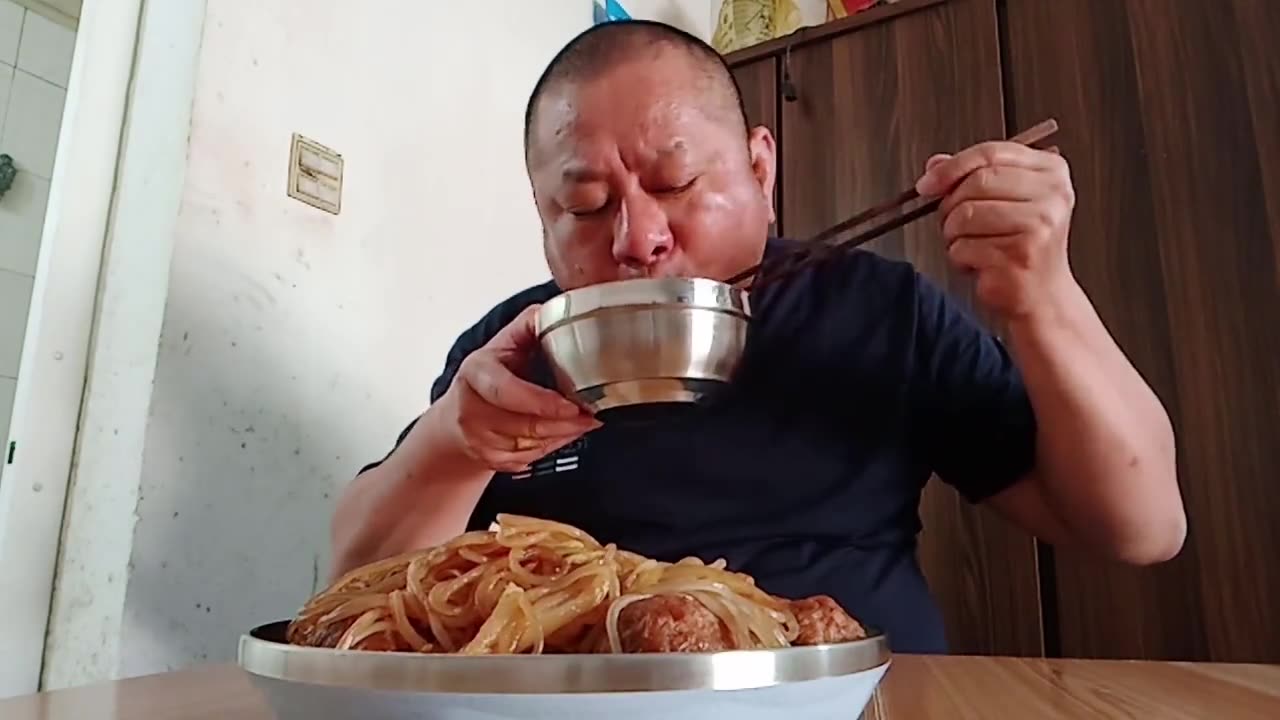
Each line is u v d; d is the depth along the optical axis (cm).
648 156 77
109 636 93
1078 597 137
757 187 85
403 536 83
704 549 93
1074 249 144
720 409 97
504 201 158
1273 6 137
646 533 96
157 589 97
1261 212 133
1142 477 82
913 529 99
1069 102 150
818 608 46
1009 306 74
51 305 97
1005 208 68
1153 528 86
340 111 126
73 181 100
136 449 97
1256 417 129
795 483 95
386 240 132
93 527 96
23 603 91
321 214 121
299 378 116
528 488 101
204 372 104
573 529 51
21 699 56
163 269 101
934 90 163
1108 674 63
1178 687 57
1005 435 93
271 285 113
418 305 136
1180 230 138
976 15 161
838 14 190
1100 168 146
